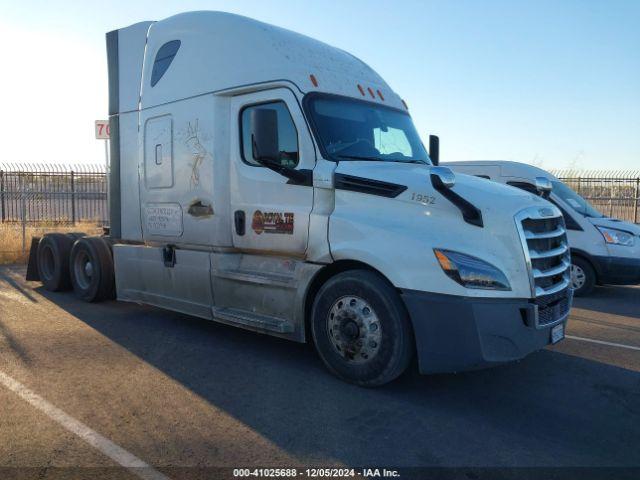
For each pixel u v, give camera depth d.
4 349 5.89
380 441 3.87
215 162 5.94
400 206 4.74
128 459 3.57
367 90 6.10
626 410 4.53
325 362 5.07
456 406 4.53
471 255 4.37
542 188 6.10
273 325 5.36
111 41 7.50
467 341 4.31
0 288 9.64
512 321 4.39
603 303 9.09
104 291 8.19
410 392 4.80
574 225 9.62
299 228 5.24
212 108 5.98
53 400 4.51
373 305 4.68
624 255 9.22
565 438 3.98
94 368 5.32
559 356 5.97
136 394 4.67
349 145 5.44
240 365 5.45
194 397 4.62
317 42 6.24
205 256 6.15
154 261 6.85
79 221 19.22
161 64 6.72
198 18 6.41
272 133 5.24
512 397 4.75
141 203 7.01
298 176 5.26
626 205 20.56
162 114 6.61
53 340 6.26
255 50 5.75
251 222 5.69
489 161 10.88
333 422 4.17
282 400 4.57
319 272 5.13
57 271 9.02
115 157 7.47
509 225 4.45
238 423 4.12
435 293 4.37
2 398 4.55
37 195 19.78
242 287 5.78
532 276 4.48
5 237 13.72
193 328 6.88
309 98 5.38
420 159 6.12
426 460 3.62
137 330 6.75
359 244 4.74
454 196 4.49
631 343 6.55
